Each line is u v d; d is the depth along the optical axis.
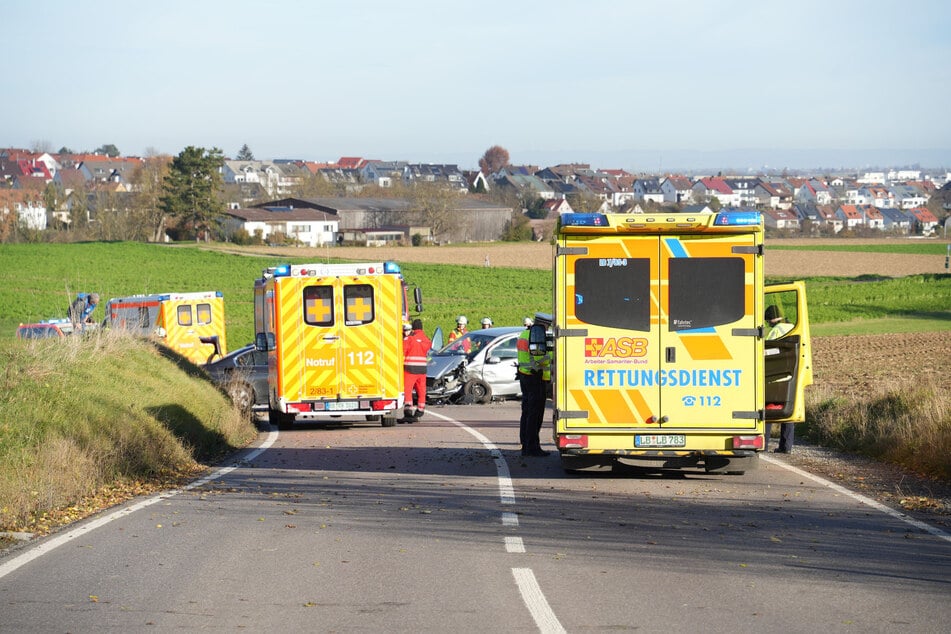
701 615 17.88
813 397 52.34
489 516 27.45
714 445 32.12
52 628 17.30
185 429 43.53
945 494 30.69
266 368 65.69
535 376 40.66
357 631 16.98
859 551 22.92
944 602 18.66
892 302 177.75
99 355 50.28
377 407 55.47
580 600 18.86
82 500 30.41
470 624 17.36
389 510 28.55
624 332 32.22
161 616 17.98
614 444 32.41
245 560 22.38
